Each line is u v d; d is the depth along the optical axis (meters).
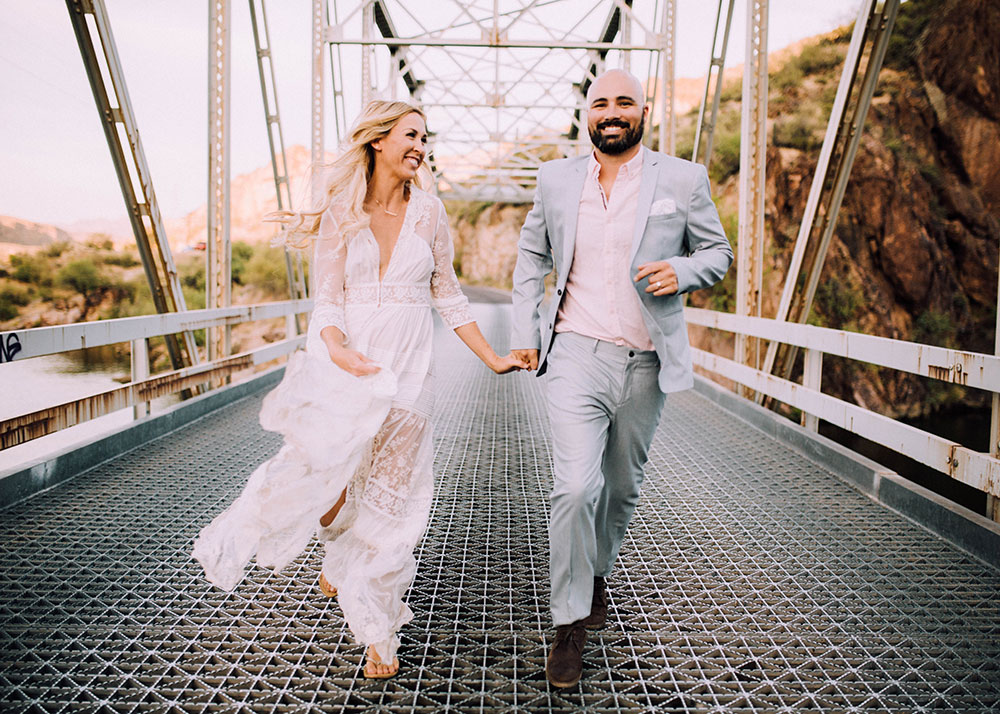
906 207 18.92
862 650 2.46
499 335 14.37
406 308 2.31
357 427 2.12
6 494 3.75
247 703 2.10
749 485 4.41
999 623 2.67
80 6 5.02
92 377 20.03
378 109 2.25
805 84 21.72
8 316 35.25
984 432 16.72
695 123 25.20
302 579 3.01
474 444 5.43
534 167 27.78
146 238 5.67
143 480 4.30
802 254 5.61
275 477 2.13
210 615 2.66
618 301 2.36
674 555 3.32
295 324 8.73
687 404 7.05
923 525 3.69
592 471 2.21
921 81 19.55
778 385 5.65
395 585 2.21
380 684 2.21
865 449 14.17
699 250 2.36
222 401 6.56
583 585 2.21
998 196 18.03
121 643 2.42
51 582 2.89
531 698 2.16
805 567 3.19
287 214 2.30
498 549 3.39
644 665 2.37
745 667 2.39
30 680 2.20
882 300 18.95
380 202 2.34
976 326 18.22
